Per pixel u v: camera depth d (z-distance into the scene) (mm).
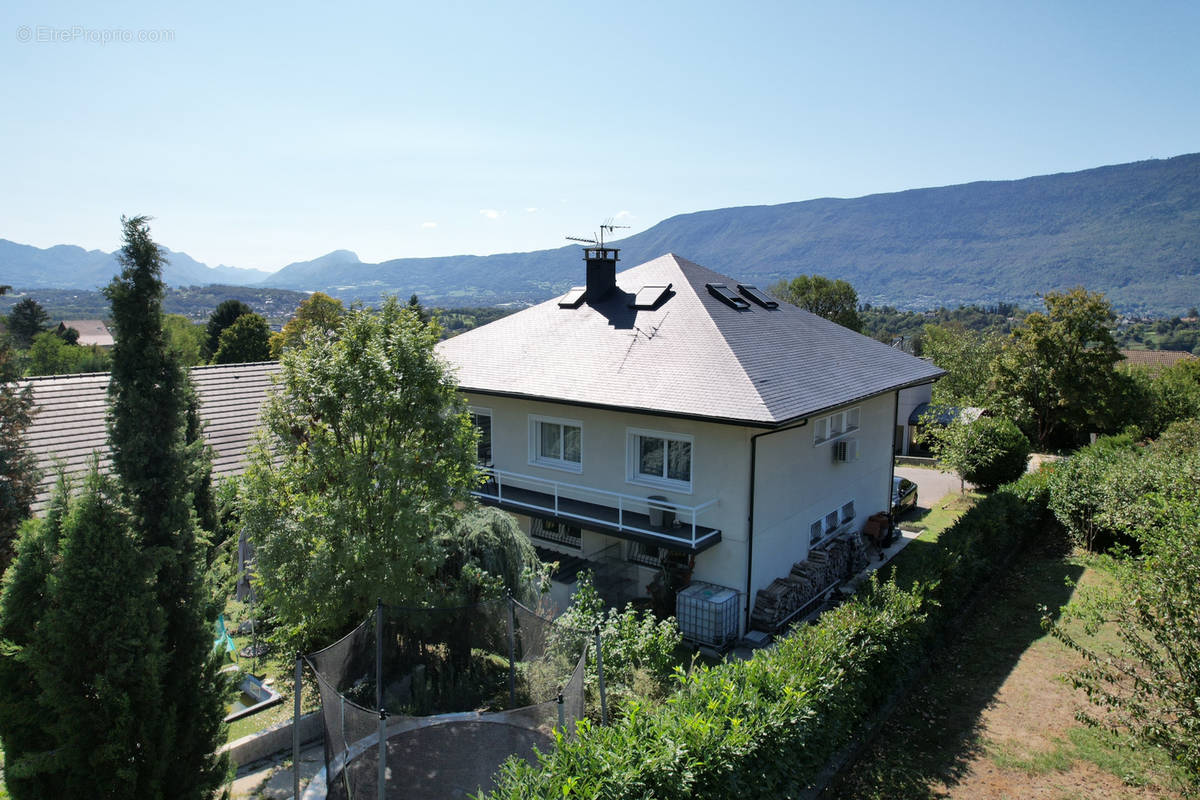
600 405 15922
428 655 11602
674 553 16391
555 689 10328
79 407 16719
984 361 46406
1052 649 13461
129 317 7348
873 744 10625
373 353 10938
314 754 10109
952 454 27344
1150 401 39781
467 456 11578
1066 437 41844
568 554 18734
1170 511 9125
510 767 7004
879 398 21562
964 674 12781
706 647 14578
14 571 6770
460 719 10680
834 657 9852
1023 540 19875
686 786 6816
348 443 11312
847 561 18500
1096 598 9984
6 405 11797
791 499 16922
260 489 11188
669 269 21359
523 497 18406
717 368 15883
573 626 11164
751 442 14938
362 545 10383
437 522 11688
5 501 11133
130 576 6805
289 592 10602
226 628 13945
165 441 7402
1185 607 7801
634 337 18297
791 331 20172
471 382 19000
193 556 7488
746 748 7535
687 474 16188
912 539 22016
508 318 22969
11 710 6660
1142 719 8391
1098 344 39250
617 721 9023
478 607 11328
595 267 21219
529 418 18875
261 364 22047
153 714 6867
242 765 9812
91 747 6668
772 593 15586
